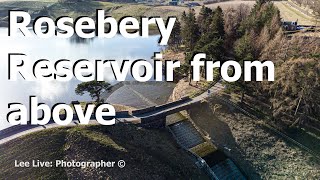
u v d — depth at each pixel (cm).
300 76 7431
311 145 7206
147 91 10344
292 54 8106
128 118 7119
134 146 6456
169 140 7200
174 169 6341
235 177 6756
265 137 7438
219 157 7062
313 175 6662
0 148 5866
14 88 10506
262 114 7919
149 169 6066
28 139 6075
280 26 9819
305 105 7438
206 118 7994
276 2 17950
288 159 7000
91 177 5634
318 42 8769
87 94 10125
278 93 7694
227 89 8238
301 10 14925
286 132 7500
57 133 6269
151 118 7188
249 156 7094
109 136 6456
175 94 9469
